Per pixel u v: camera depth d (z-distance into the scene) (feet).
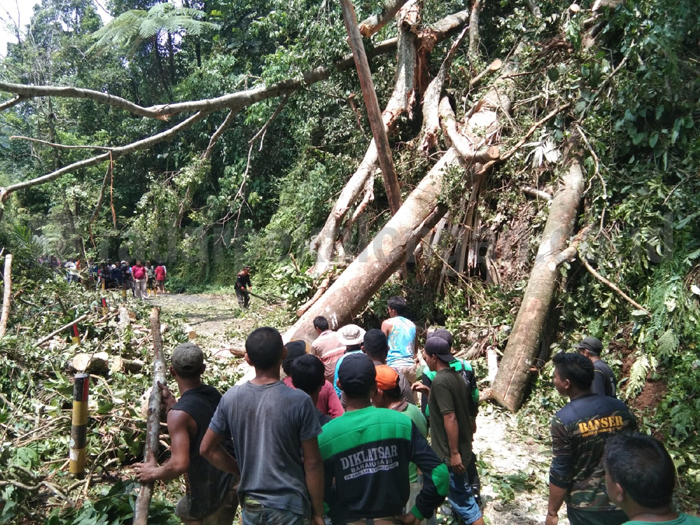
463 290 30.14
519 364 22.79
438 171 30.86
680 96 24.91
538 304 23.68
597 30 31.83
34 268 35.06
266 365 9.09
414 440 8.88
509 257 29.45
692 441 18.40
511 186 30.27
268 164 67.21
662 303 21.25
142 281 59.47
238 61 69.10
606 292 23.56
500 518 14.79
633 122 26.22
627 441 6.80
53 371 21.12
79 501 14.34
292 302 33.09
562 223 25.46
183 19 64.69
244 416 8.86
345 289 28.04
